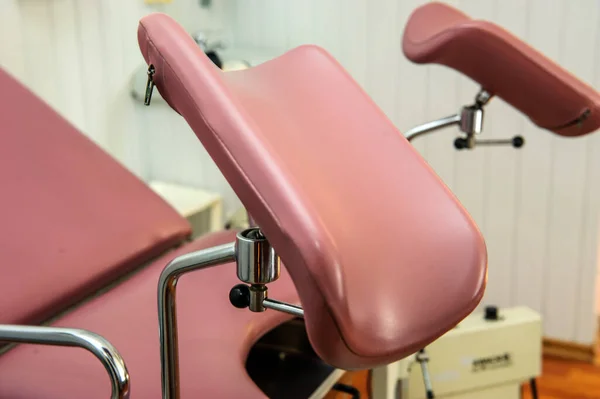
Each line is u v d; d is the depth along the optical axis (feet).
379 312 1.94
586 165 7.26
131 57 7.39
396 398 5.28
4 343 3.31
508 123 7.41
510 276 7.82
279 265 2.03
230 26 8.38
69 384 2.93
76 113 6.71
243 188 1.78
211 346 3.17
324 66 2.99
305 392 3.81
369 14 7.58
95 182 4.34
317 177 2.32
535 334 6.08
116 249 4.03
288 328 4.14
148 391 2.83
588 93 3.62
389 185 2.53
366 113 2.81
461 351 5.81
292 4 7.95
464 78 7.41
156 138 7.84
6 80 4.46
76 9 6.52
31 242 3.71
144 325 3.42
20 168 4.03
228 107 1.86
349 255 2.07
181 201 7.29
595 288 7.52
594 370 7.47
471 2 7.19
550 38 7.04
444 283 2.22
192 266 2.13
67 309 3.72
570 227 7.47
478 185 7.69
